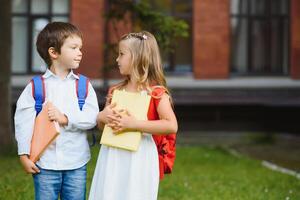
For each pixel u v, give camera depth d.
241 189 7.26
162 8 15.55
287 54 16.00
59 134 3.54
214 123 15.38
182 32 9.55
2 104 10.45
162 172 3.68
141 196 3.53
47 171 3.60
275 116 15.46
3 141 10.40
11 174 7.78
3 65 10.49
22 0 15.55
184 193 6.85
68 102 3.65
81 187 3.68
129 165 3.54
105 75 14.95
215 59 15.57
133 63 3.59
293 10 15.73
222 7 15.55
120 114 3.50
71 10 15.28
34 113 3.61
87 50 15.16
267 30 16.00
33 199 5.91
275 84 15.70
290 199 6.49
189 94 15.36
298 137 15.30
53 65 3.71
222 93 15.48
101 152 3.68
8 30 10.54
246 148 13.85
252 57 15.97
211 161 10.52
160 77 3.65
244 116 15.43
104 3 15.22
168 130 3.53
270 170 9.41
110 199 3.52
